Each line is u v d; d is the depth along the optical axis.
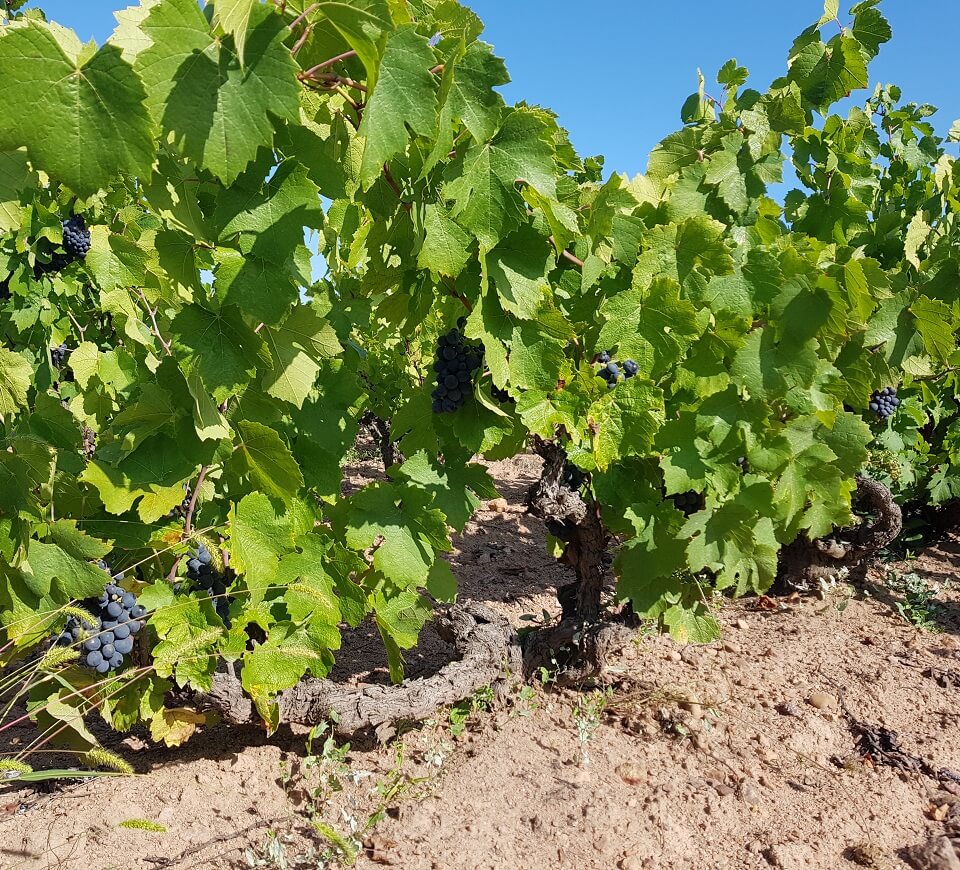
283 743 3.00
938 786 2.93
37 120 1.51
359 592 2.71
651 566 2.96
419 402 2.90
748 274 2.92
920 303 3.36
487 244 2.22
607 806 2.68
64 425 2.57
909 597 4.88
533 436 3.01
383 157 1.85
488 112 2.04
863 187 4.22
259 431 2.33
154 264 2.48
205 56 1.58
